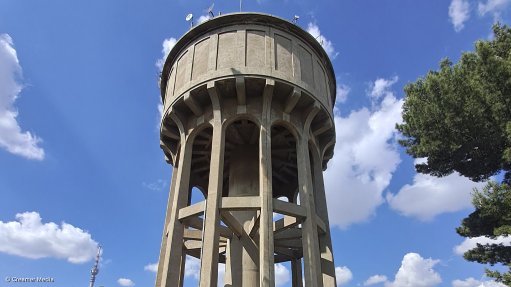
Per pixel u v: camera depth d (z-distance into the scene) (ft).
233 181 74.08
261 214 55.26
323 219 66.64
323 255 63.77
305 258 56.24
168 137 75.51
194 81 66.80
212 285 51.06
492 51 60.44
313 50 75.61
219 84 64.85
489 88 61.11
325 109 70.85
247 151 76.38
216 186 57.57
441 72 65.98
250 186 72.38
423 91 66.74
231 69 64.80
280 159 84.17
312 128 73.26
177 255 57.93
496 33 69.15
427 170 72.49
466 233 69.97
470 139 63.82
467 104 61.05
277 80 64.90
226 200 56.90
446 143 65.00
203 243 53.57
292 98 65.67
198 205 58.49
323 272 62.44
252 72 64.39
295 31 72.90
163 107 75.20
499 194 59.52
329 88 79.41
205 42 71.20
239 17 70.59
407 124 72.43
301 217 59.31
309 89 68.08
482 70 61.46
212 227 54.29
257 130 73.72
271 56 67.15
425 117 65.10
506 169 67.31
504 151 59.36
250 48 67.67
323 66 77.77
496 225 65.46
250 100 66.18
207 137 75.72
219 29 71.20
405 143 75.46
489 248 68.44
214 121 64.23
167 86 77.92
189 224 63.10
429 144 66.23
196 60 70.54
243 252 66.13
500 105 59.98
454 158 67.51
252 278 64.03
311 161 75.25
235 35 69.41
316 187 69.46
